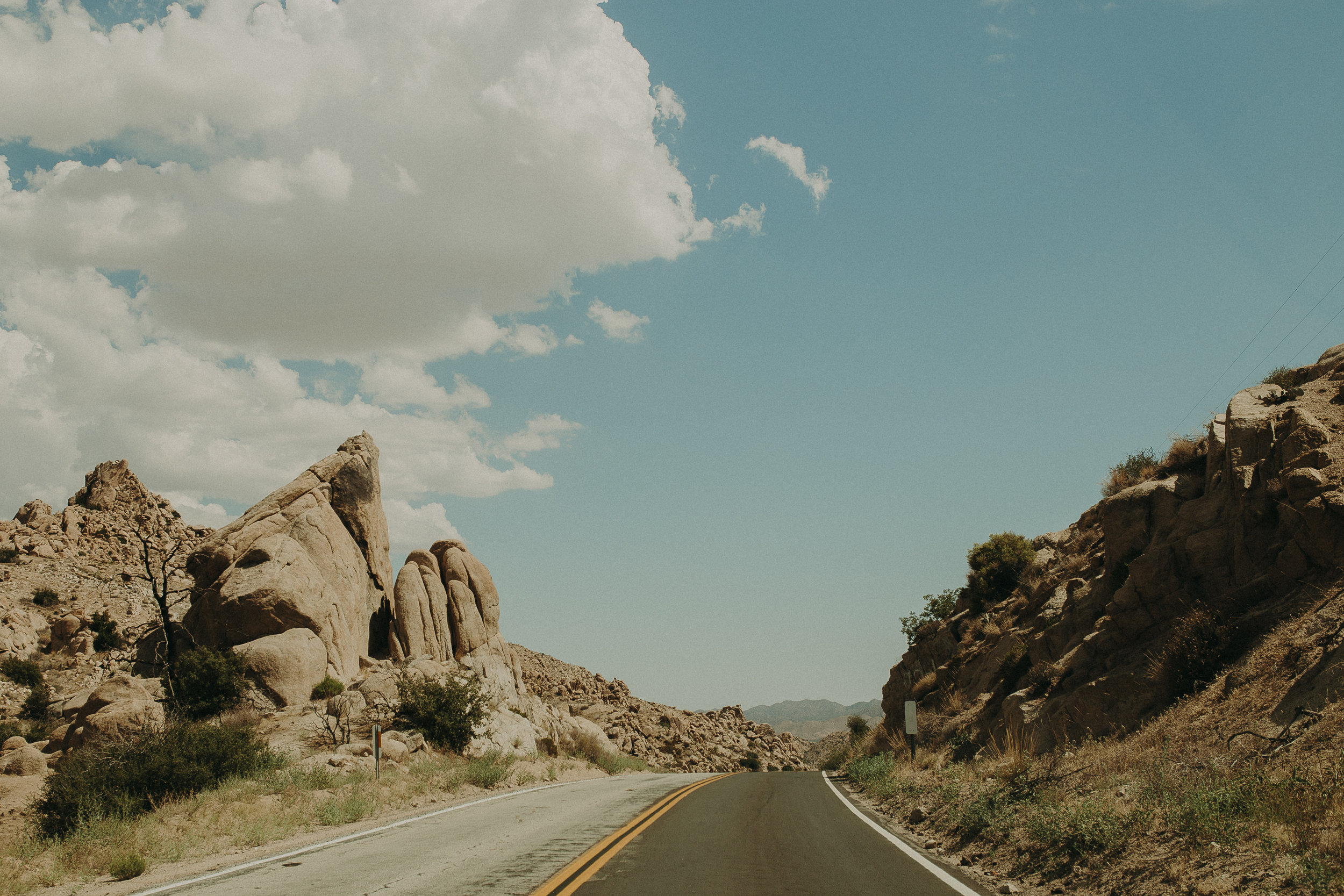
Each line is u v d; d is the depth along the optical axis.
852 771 27.02
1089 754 14.28
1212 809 8.72
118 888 10.67
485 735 34.88
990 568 36.00
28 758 27.81
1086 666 18.73
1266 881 7.14
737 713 91.88
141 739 20.89
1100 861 9.21
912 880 9.62
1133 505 20.66
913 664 40.06
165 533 87.50
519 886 9.23
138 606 69.19
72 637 60.78
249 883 10.12
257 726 31.98
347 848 12.96
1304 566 14.34
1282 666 12.08
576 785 26.61
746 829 14.23
